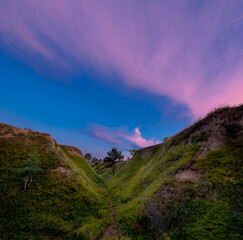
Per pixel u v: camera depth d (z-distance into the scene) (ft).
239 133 26.68
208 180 20.74
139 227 21.84
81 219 28.48
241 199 14.94
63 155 58.59
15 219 22.74
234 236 11.78
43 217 25.16
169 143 55.16
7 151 39.86
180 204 19.93
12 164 35.96
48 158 46.91
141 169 62.13
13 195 27.61
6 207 24.38
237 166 20.15
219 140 28.50
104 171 160.97
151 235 18.98
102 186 72.64
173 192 23.54
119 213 31.12
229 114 32.89
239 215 13.38
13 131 51.29
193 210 17.84
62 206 30.48
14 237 19.44
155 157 60.95
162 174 35.55
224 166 21.77
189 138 40.55
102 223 27.76
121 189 53.21
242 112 30.19
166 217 19.71
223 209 15.24
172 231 16.97
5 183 29.53
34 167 34.27
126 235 21.33
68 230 23.86
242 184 16.76
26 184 32.30
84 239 22.30
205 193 19.16
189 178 24.57
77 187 40.45
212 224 14.21
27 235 20.30
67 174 44.57
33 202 28.14
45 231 22.31
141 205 26.71
